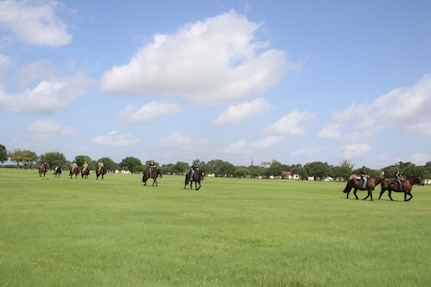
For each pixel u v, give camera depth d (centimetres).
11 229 1480
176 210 2253
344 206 2938
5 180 5128
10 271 940
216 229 1623
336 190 5878
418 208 2925
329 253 1233
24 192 3247
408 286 907
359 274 1002
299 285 909
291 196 4000
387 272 1024
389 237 1544
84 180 5997
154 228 1588
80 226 1584
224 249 1252
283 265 1080
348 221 2014
